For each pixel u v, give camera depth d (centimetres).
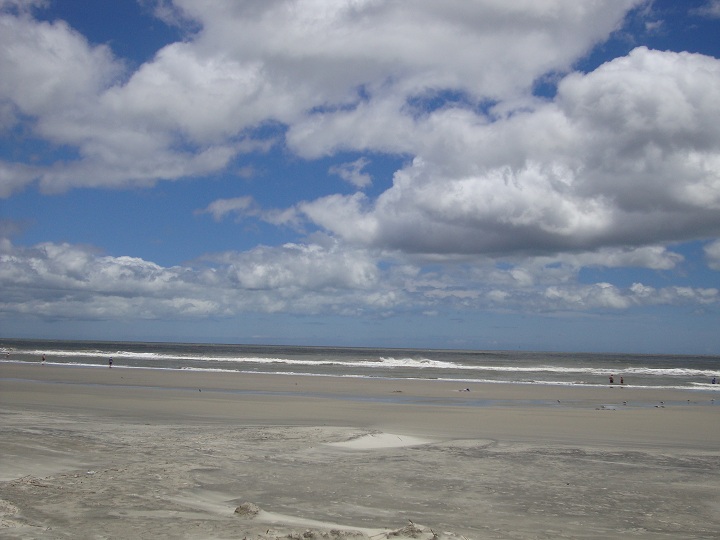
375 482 1176
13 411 2178
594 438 1831
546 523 923
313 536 757
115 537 772
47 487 1046
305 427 1900
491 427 2028
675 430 2025
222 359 7938
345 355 13188
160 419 2103
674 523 938
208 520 870
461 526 894
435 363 8062
